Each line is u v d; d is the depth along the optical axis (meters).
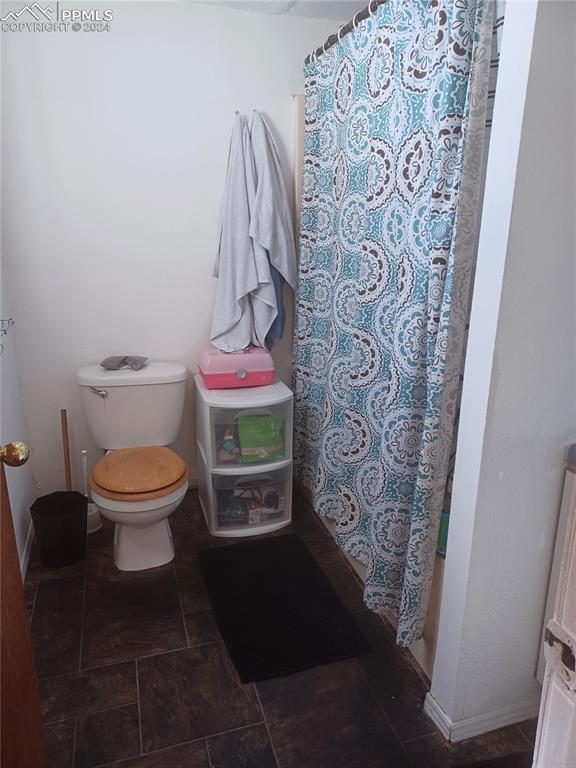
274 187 2.40
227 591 2.04
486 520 1.31
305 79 2.34
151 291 2.48
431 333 1.43
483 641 1.41
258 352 2.46
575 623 0.42
